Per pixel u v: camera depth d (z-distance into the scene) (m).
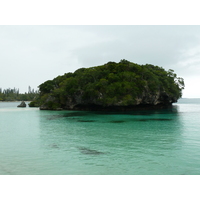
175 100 84.94
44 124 38.56
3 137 26.41
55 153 18.75
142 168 14.84
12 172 14.12
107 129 32.47
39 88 88.12
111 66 74.38
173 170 14.42
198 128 33.12
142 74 70.50
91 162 16.19
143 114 58.25
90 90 64.00
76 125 37.00
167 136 26.62
